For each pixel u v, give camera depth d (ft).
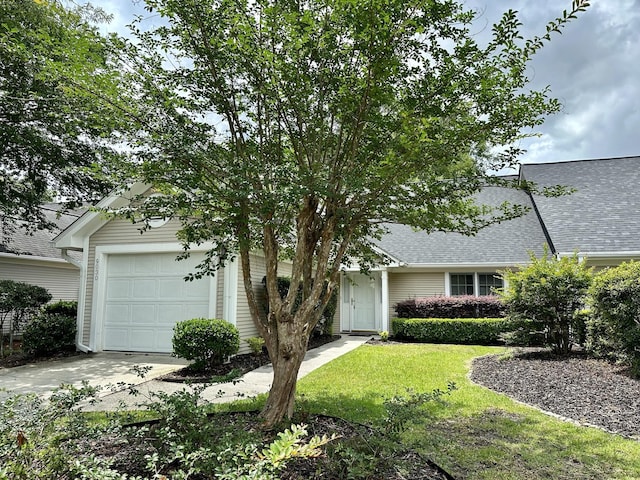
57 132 33.58
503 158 12.85
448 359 28.99
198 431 10.21
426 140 10.68
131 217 13.41
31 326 31.09
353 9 10.72
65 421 10.42
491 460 11.99
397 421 10.96
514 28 10.94
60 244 33.12
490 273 44.09
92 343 32.19
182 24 12.71
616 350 24.03
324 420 14.23
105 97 11.91
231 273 29.94
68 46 12.10
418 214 13.82
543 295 28.91
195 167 12.21
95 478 7.34
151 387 21.98
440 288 45.32
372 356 30.27
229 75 13.21
